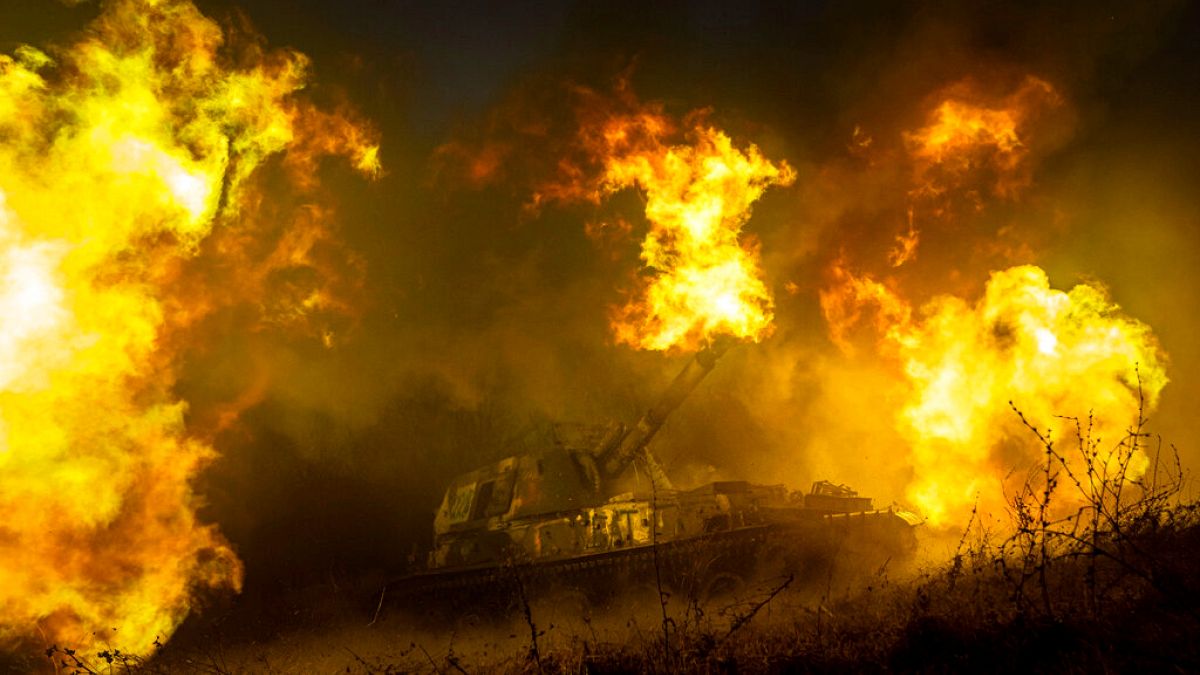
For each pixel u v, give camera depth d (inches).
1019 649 200.5
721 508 529.0
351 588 673.0
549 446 636.1
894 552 492.4
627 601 511.5
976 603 237.8
